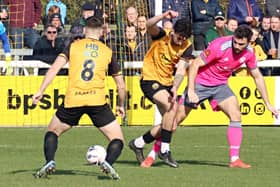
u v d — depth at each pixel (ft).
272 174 85.10
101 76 75.72
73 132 126.82
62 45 141.08
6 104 133.39
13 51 141.08
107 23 140.67
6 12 143.64
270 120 137.90
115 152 75.92
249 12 145.48
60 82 133.39
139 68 136.15
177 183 76.54
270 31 143.95
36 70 136.67
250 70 91.50
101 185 73.97
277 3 150.10
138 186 74.13
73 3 176.65
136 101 135.33
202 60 88.89
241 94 136.87
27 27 146.00
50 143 75.66
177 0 144.15
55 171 84.02
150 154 91.45
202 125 136.87
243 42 87.30
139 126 135.13
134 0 148.36
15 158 97.81
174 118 89.45
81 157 99.71
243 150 108.88
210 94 91.04
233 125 91.45
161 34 88.94
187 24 87.15
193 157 101.19
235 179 80.38
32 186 73.20
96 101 75.31
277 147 112.68
